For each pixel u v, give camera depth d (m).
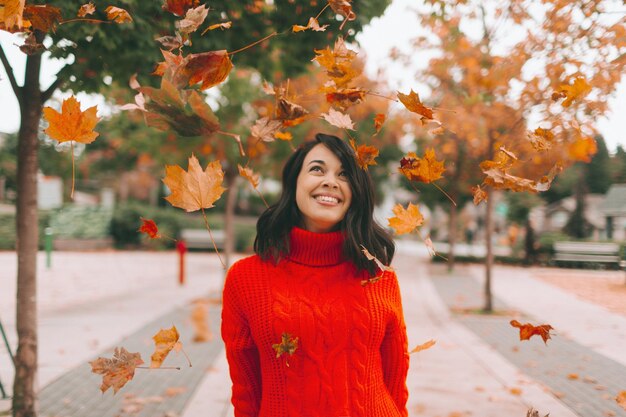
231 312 1.85
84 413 4.30
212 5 3.15
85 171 30.11
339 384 1.71
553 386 4.99
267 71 4.14
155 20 3.02
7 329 7.29
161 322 8.06
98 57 3.35
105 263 18.33
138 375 5.34
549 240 20.55
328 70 1.63
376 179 23.11
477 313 9.16
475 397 4.69
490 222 9.41
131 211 25.83
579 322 7.59
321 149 1.91
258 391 1.85
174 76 1.46
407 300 10.75
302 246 1.86
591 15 2.29
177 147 10.05
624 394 1.98
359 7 3.26
